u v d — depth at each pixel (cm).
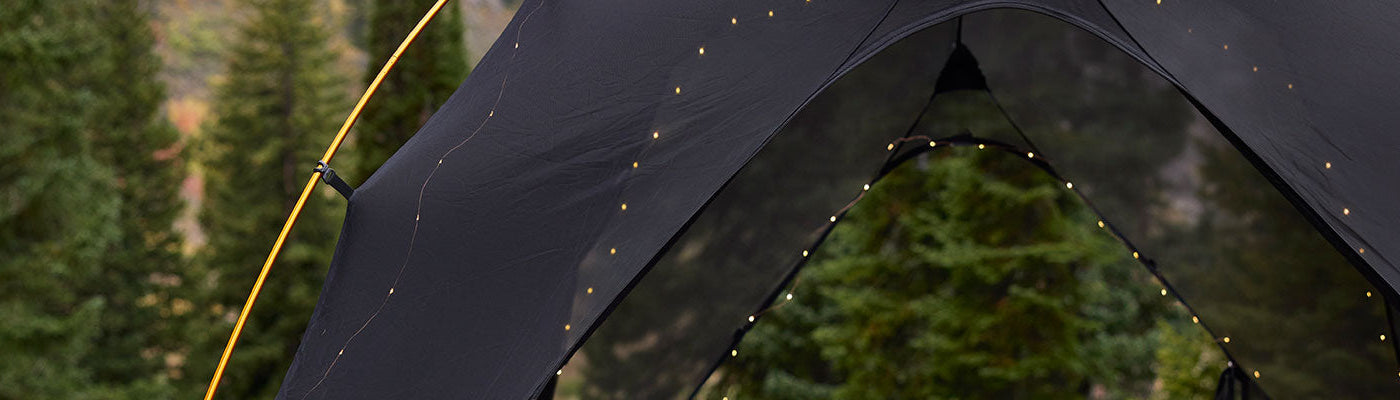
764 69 288
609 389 481
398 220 286
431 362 268
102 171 1234
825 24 291
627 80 296
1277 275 444
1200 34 278
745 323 489
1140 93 470
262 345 1859
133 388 1538
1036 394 948
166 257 1994
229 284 1895
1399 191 255
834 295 1056
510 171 289
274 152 1952
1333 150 260
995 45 488
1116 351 932
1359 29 279
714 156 277
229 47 2095
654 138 285
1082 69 482
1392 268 245
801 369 1138
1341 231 250
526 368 262
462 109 305
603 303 265
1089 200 496
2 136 1121
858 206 1045
